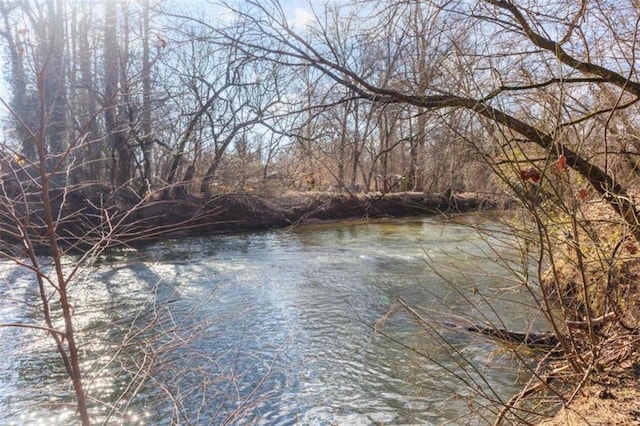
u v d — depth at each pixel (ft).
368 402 18.13
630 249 13.97
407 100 15.47
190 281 37.55
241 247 54.24
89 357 20.33
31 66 9.83
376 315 28.14
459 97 14.01
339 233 62.95
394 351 22.61
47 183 9.61
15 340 23.54
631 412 11.18
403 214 52.70
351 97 16.83
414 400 17.97
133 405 16.51
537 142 14.90
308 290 34.76
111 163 49.01
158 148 47.73
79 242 11.39
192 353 17.08
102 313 27.76
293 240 58.54
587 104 16.48
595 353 12.69
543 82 15.06
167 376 16.24
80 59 33.17
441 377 19.08
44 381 20.13
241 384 19.20
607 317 14.40
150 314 27.63
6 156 9.48
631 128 16.10
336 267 42.78
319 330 25.95
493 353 17.95
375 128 16.99
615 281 14.20
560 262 18.66
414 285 34.37
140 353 14.60
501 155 13.61
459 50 14.06
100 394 17.19
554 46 14.89
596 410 11.57
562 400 12.58
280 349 22.98
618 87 15.55
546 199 12.74
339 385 19.61
